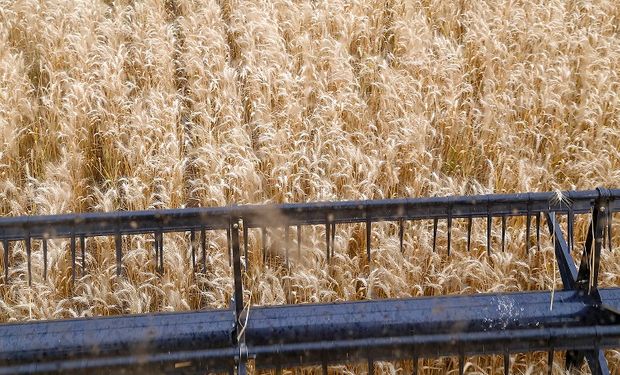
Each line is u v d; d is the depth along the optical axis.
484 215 3.20
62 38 7.64
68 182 5.93
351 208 3.10
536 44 8.23
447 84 7.39
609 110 7.23
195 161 6.22
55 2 8.24
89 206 6.26
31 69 7.80
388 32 8.70
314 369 4.51
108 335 3.04
